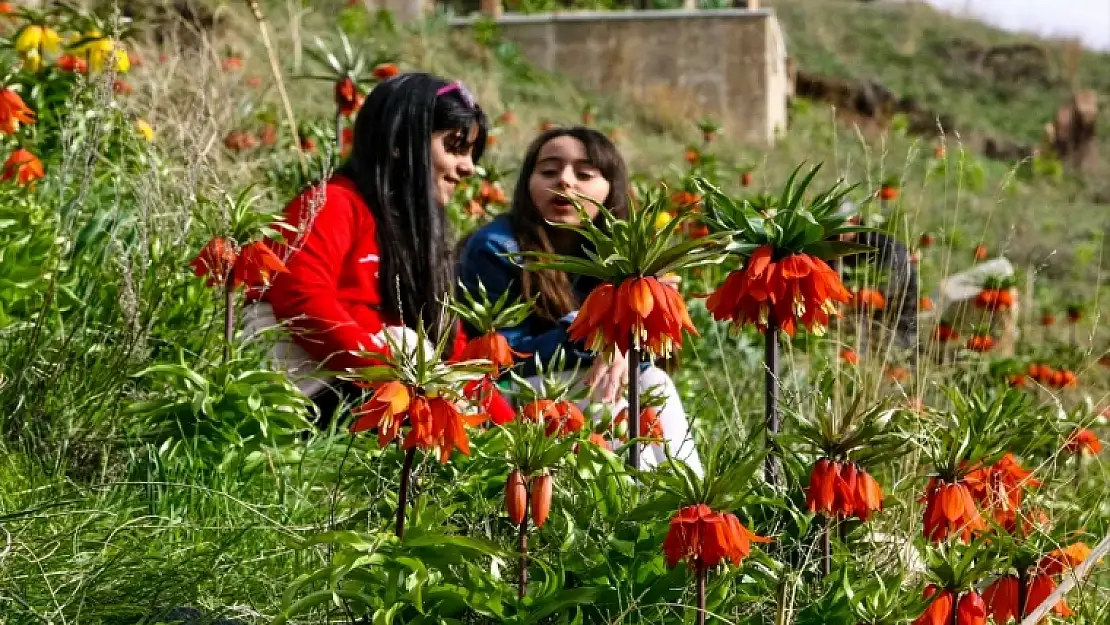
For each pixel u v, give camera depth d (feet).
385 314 12.36
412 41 53.01
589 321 7.55
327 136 20.83
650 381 11.01
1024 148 79.66
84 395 10.46
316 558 8.25
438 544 6.85
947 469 7.59
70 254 12.58
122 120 15.87
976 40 98.02
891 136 71.82
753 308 8.04
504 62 60.03
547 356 11.75
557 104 55.93
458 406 9.09
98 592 7.67
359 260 12.10
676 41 64.44
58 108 16.85
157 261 11.86
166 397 10.22
